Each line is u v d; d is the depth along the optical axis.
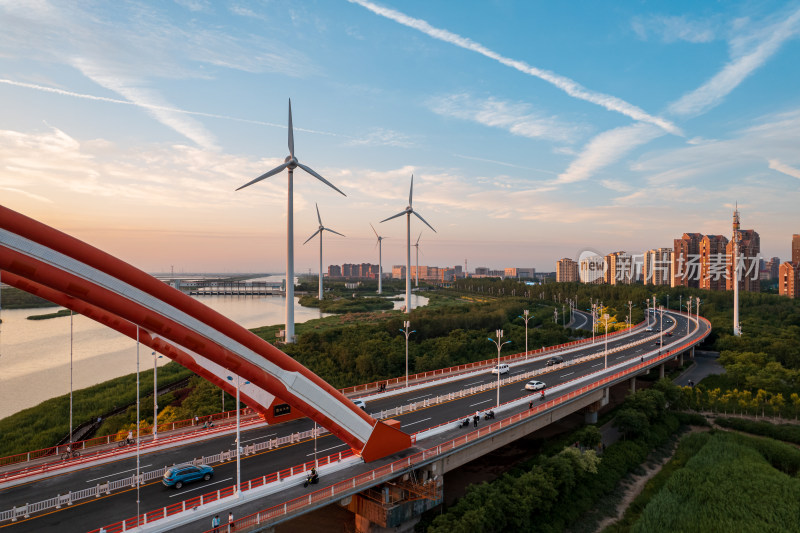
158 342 42.03
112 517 30.91
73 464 38.72
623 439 65.88
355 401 58.12
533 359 93.12
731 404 77.75
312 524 42.03
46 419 64.25
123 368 103.69
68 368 103.44
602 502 51.25
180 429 49.22
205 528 29.92
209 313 34.44
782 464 58.53
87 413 67.12
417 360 90.19
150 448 43.28
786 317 139.88
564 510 47.44
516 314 152.88
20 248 27.92
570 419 72.62
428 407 58.50
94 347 130.50
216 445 44.62
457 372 80.62
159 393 77.38
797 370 88.81
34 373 98.44
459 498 44.62
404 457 41.97
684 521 45.28
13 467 38.22
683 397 79.19
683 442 66.12
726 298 173.88
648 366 82.62
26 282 33.72
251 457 41.84
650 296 194.38
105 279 30.86
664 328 137.62
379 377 82.94
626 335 127.75
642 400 69.81
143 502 33.09
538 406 55.53
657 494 50.97
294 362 38.94
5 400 78.75
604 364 85.69
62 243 29.03
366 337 103.62
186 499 33.53
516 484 44.59
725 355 100.94
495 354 103.19
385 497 39.31
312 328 135.12
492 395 64.12
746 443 62.91
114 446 43.72
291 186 96.44
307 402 38.78
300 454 42.53
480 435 46.25
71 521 30.41
